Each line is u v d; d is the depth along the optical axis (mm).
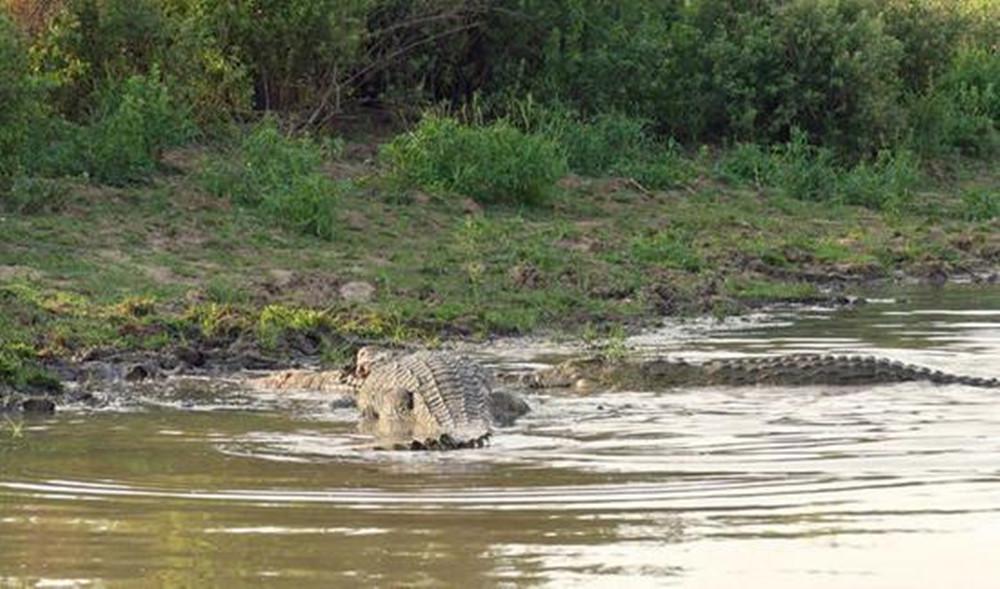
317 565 21844
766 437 30828
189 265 49781
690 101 75188
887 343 43750
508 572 21500
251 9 67125
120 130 57500
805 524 23859
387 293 48906
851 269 58688
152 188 56969
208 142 62812
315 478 27438
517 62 73875
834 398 35438
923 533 23266
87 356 39625
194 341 41875
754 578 21188
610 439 30969
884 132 76688
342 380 37500
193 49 63406
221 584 21031
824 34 76062
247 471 28016
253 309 45219
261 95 68938
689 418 33250
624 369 38344
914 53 83938
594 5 75250
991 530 23391
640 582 21016
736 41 77188
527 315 47281
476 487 26609
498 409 33812
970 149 81438
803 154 73688
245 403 35469
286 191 55812
